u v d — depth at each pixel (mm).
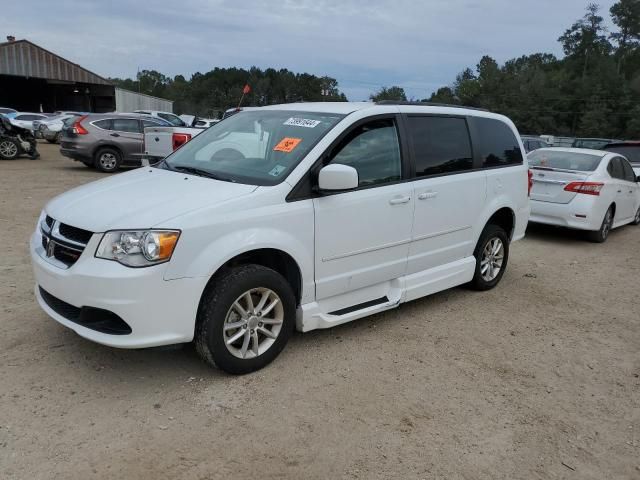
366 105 4641
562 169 9250
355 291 4551
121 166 17297
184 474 2838
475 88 85125
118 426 3197
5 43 40188
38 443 2998
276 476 2871
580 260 8070
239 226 3604
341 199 4176
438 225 5109
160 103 60406
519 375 4188
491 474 3014
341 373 4004
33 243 3930
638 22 98188
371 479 2904
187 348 4227
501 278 6609
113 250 3311
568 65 97500
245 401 3541
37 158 19328
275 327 3961
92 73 44594
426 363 4266
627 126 75688
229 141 4637
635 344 4941
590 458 3217
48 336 4250
